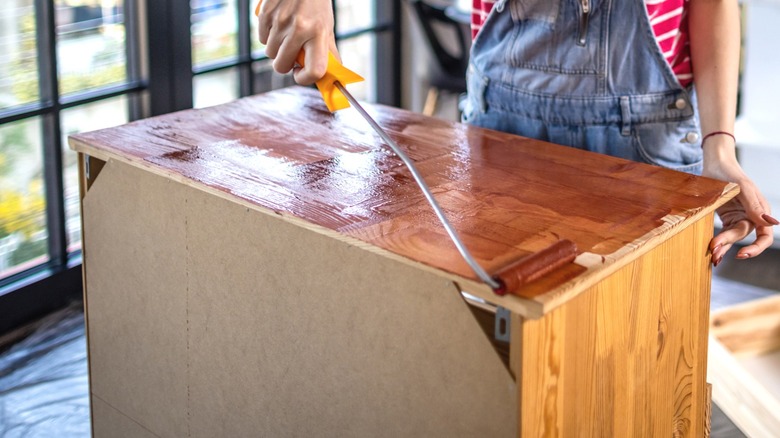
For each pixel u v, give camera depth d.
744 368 2.21
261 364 1.38
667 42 1.62
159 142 1.52
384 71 3.79
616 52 1.61
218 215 1.36
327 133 1.59
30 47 2.51
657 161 1.66
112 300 1.60
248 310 1.37
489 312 1.25
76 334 2.58
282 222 1.28
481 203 1.29
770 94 3.04
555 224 1.22
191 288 1.45
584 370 1.16
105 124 2.75
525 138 1.58
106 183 1.53
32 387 2.33
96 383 1.69
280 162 1.44
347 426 1.29
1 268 2.59
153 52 2.76
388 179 1.38
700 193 1.34
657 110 1.63
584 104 1.65
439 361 1.15
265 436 1.41
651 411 1.32
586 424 1.19
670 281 1.28
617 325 1.20
